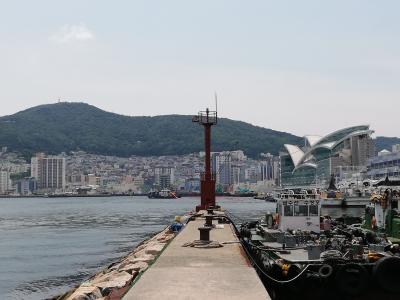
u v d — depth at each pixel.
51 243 64.44
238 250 21.39
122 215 129.50
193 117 53.44
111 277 26.50
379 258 19.14
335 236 25.31
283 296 19.89
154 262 18.08
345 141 193.75
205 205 53.72
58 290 35.38
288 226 27.16
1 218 122.00
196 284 14.06
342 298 18.73
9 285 37.09
